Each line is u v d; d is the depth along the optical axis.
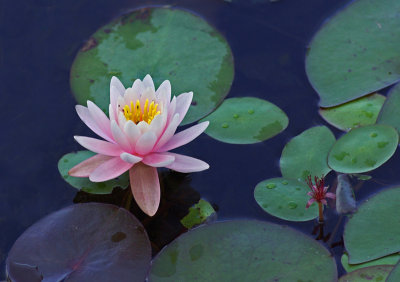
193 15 3.01
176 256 1.89
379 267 1.81
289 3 3.17
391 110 2.44
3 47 2.92
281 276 1.79
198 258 1.88
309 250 1.87
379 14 2.95
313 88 2.67
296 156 2.31
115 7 3.15
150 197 2.07
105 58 2.80
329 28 2.94
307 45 2.92
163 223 2.09
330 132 2.39
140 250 1.92
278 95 2.65
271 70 2.79
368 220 2.01
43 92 2.66
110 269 1.86
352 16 2.97
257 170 2.30
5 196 2.19
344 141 2.32
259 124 2.46
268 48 2.92
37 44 2.94
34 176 2.27
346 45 2.83
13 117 2.54
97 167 2.11
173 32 2.93
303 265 1.82
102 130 2.16
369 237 1.94
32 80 2.73
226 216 2.11
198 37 2.90
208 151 2.39
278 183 2.19
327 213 2.08
